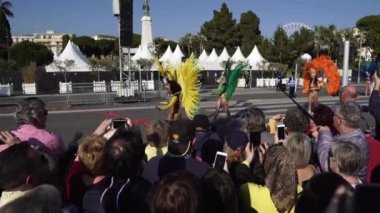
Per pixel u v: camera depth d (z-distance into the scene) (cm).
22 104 367
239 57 4266
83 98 2056
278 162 288
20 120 362
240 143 339
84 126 1318
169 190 200
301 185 317
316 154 397
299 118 403
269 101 2081
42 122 369
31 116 360
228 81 1144
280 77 3139
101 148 304
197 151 447
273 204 289
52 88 3725
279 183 284
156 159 335
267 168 293
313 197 179
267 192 293
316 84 1059
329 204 173
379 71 442
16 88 3631
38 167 233
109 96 2069
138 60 3183
